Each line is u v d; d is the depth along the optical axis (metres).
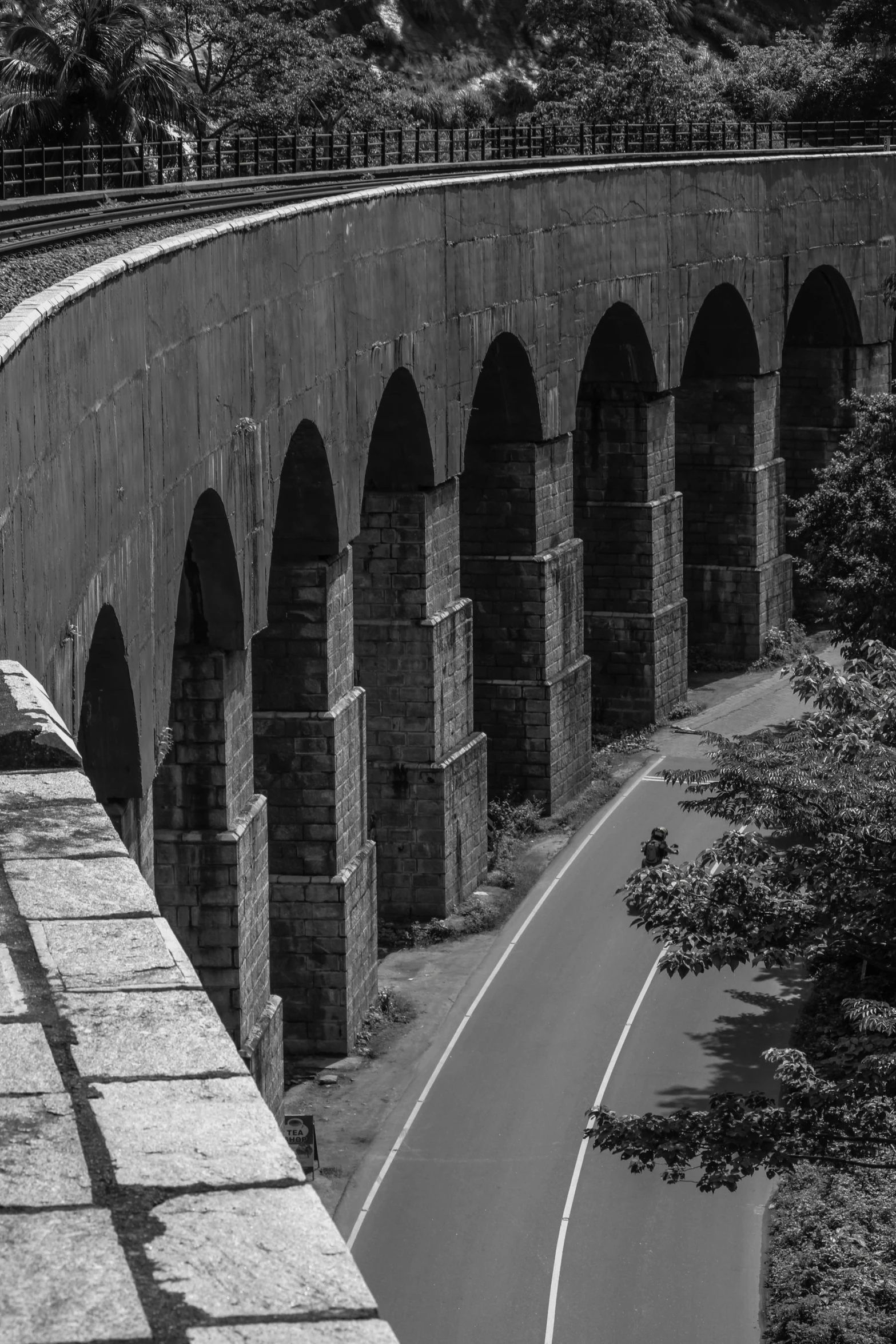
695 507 95.81
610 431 83.69
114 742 34.47
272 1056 46.78
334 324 50.97
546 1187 45.31
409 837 62.69
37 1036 9.23
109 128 72.94
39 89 72.62
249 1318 7.18
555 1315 39.81
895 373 109.31
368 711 62.53
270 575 51.78
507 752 73.38
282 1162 8.20
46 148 58.62
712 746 82.19
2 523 22.19
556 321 71.94
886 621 65.38
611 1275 41.28
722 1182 32.34
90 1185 8.05
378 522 61.53
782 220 93.69
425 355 59.69
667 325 83.12
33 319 24.67
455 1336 39.09
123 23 74.56
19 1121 8.52
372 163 101.38
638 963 59.53
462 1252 42.47
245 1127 8.46
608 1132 32.72
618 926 62.69
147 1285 7.39
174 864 44.09
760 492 95.12
